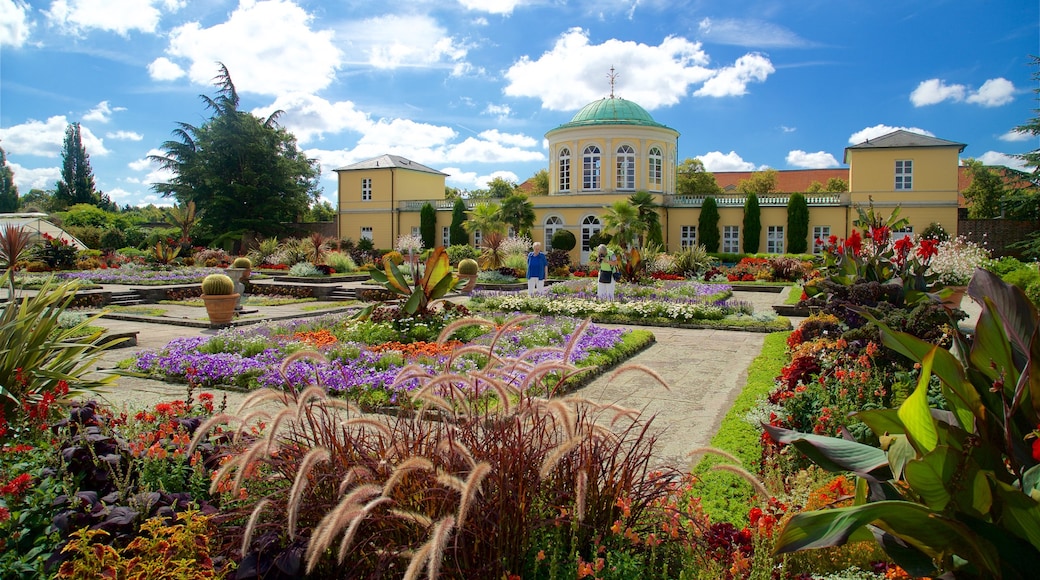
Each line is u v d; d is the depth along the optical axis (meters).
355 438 2.84
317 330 10.57
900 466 2.21
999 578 1.94
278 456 2.83
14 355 4.66
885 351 6.34
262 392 2.85
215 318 12.97
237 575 2.47
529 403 2.72
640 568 2.50
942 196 33.69
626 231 31.94
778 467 4.12
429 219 42.16
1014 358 2.28
